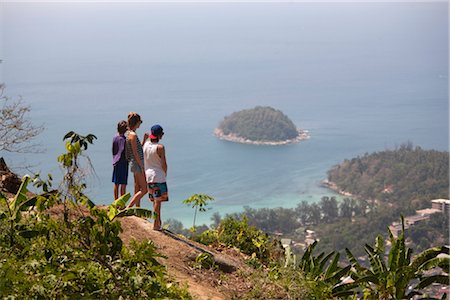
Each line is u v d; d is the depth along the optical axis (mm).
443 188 166750
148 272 6559
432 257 9016
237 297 7859
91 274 6078
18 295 5520
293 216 155000
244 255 9812
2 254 5977
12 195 8453
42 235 6348
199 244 9320
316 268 9266
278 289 8188
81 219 6352
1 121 8078
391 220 135750
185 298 6859
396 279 8961
